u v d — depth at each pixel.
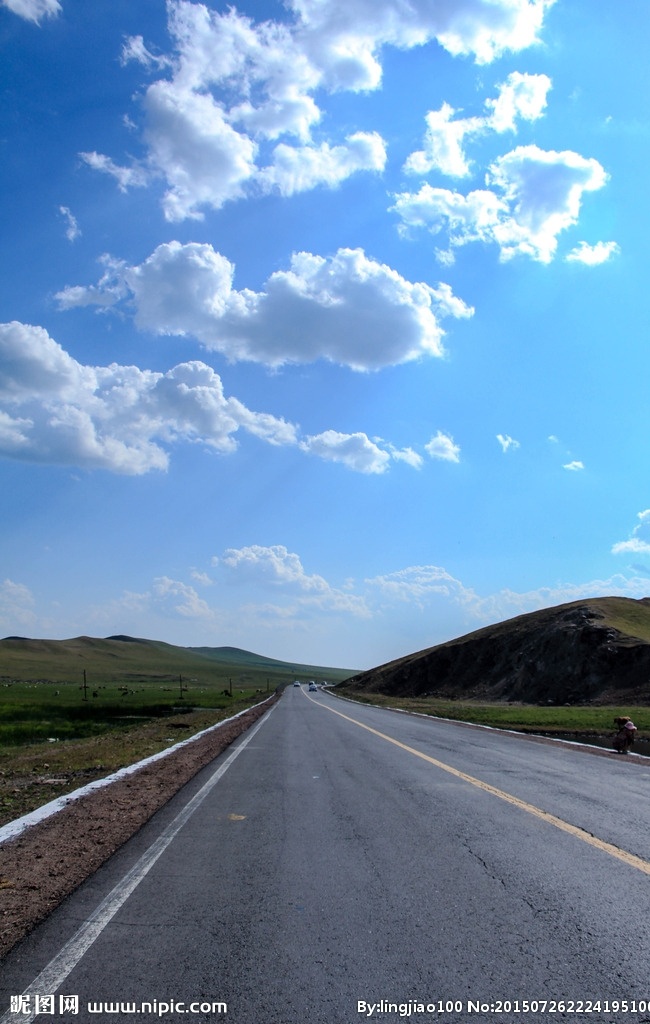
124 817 8.70
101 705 52.59
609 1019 3.68
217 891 5.75
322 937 4.75
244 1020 3.63
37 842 7.36
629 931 4.89
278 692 100.19
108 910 5.26
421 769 13.43
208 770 13.24
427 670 92.56
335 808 9.38
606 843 7.42
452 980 4.11
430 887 5.88
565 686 63.53
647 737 24.14
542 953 4.50
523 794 10.56
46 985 4.02
